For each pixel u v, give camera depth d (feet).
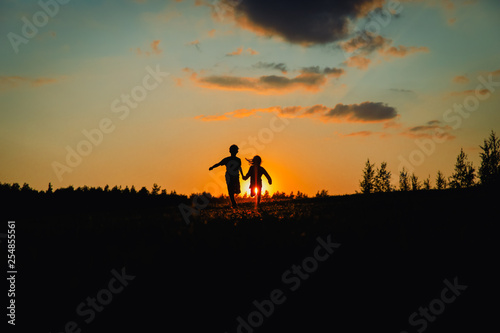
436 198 47.55
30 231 28.99
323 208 41.96
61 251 20.90
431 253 18.16
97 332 12.74
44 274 17.03
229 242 21.21
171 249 20.13
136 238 23.54
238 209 48.16
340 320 13.01
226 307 14.16
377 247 19.53
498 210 28.43
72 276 16.65
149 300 14.78
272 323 13.02
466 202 38.04
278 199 94.48
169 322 13.28
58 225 32.89
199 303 14.51
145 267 17.66
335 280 15.97
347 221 26.73
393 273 16.29
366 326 12.59
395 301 14.06
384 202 46.47
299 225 25.58
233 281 16.17
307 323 12.94
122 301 14.73
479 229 21.80
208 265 17.78
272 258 18.45
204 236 22.77
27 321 13.23
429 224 24.68
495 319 12.42
